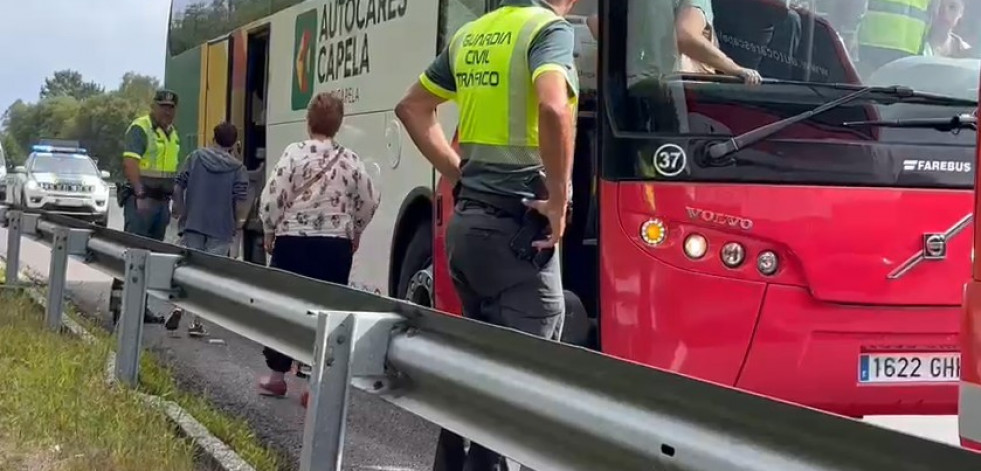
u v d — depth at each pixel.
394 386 4.00
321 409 3.90
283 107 11.91
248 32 13.18
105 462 5.49
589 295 7.01
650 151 5.97
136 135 11.77
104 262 8.55
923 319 6.11
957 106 6.23
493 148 4.64
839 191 6.02
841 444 2.24
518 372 3.29
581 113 6.75
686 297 5.93
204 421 6.45
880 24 6.33
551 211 4.49
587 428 2.96
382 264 9.26
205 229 10.14
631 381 2.83
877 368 6.07
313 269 7.76
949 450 2.01
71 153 35.88
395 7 9.10
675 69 6.04
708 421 2.58
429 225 8.45
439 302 7.91
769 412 2.40
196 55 15.47
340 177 7.82
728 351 5.95
